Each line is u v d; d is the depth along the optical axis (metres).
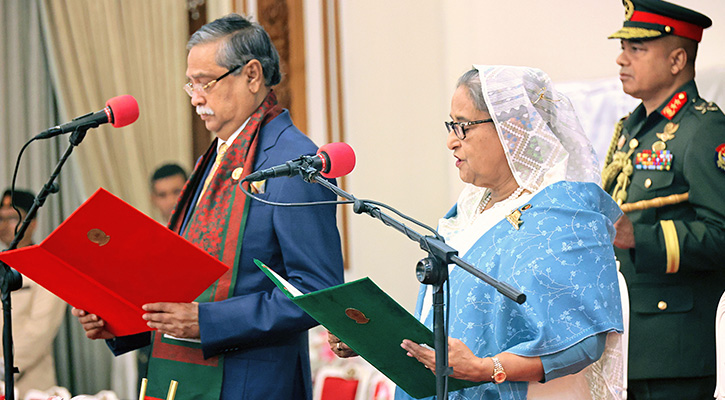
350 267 6.79
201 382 3.18
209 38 3.39
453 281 2.86
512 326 2.66
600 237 2.69
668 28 4.79
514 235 2.73
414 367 2.56
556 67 5.73
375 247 6.73
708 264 4.45
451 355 2.44
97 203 2.64
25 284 6.22
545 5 5.79
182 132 7.23
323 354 6.05
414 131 6.58
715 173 4.52
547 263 2.62
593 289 2.60
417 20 6.55
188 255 2.81
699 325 4.49
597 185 2.87
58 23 7.27
